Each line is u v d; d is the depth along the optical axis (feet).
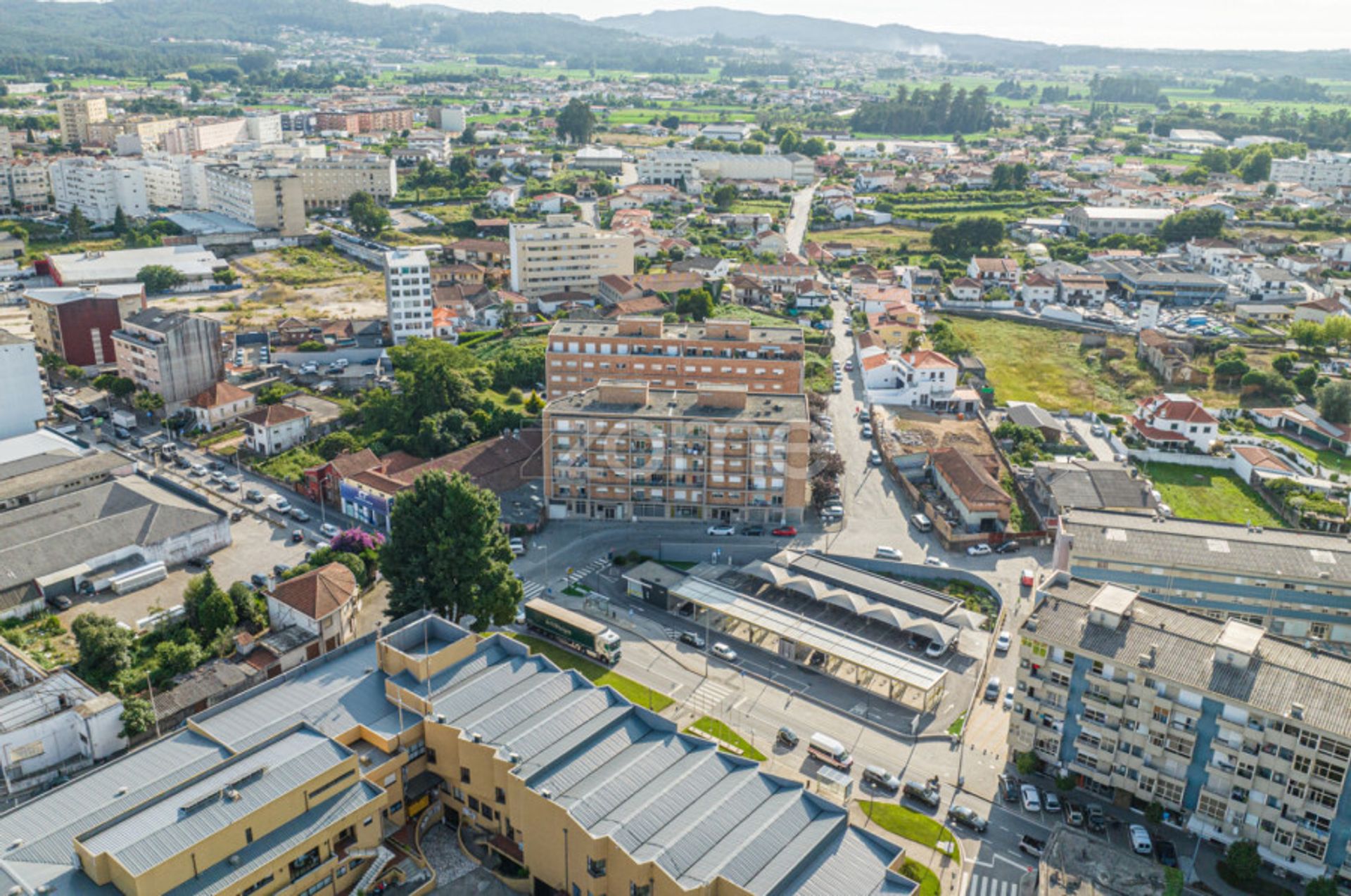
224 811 328.49
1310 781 358.02
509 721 386.32
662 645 526.16
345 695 405.80
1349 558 503.61
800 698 484.74
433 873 366.02
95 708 426.10
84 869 313.12
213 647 498.28
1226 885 371.56
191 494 630.74
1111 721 400.88
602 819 341.62
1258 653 386.93
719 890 320.29
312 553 595.88
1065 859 365.20
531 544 621.72
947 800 415.85
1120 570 517.55
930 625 520.83
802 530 641.40
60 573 543.80
